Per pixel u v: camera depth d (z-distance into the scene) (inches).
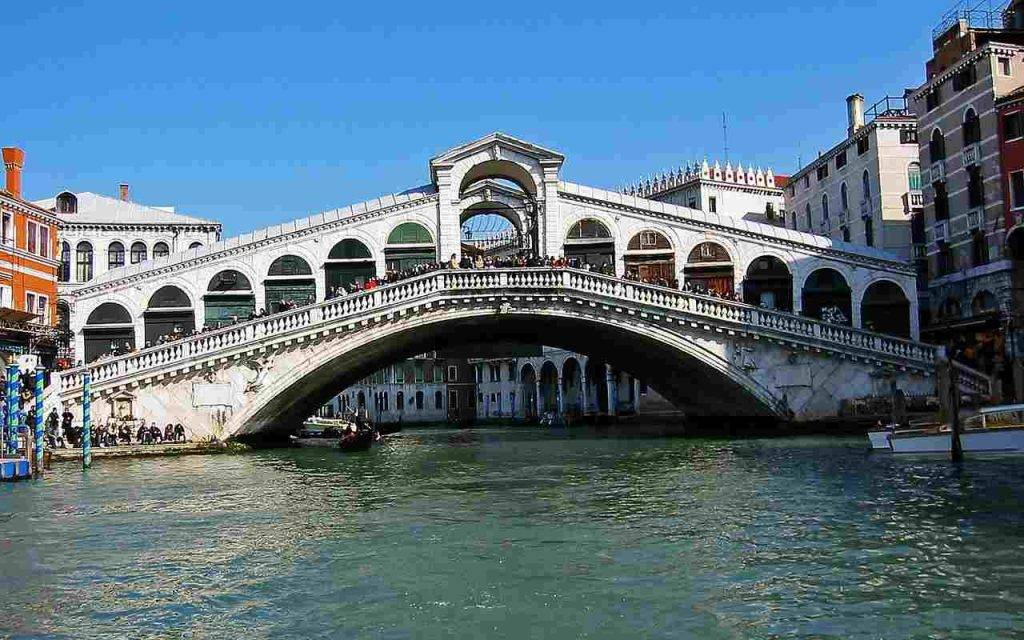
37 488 847.7
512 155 1545.3
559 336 1568.7
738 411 1557.6
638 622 374.9
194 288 1539.1
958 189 1509.6
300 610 400.5
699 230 1573.6
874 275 1577.3
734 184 2709.2
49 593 434.3
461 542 534.9
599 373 2930.6
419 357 3462.1
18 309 1428.4
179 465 1099.3
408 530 578.6
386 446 1542.8
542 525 586.9
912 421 1279.5
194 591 434.3
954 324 1487.5
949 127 1531.7
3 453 990.4
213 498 757.9
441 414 3472.0
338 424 2240.4
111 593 433.4
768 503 662.5
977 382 1347.2
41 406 994.1
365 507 687.7
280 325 1282.0
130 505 720.3
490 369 3447.3
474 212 1642.5
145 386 1270.9
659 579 439.2
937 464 895.1
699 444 1304.1
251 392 1286.9
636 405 2721.5
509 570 462.3
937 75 1544.0
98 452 1182.3
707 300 1346.0
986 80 1433.3
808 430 1368.1
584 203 1561.3
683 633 360.8
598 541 529.7
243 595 426.0
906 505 636.1
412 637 362.3
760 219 2672.2
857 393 1381.6
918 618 370.3
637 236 1567.4
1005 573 435.5
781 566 458.9
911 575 435.5
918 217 1784.0
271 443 1578.5
